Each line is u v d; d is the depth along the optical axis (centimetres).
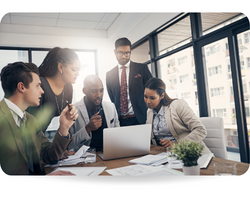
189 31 276
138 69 312
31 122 228
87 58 329
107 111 279
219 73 260
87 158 156
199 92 266
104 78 297
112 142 160
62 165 157
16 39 324
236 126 244
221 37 238
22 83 240
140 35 321
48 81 258
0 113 219
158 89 288
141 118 283
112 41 325
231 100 264
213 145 204
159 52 321
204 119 219
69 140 202
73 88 271
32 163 195
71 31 338
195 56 266
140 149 172
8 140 207
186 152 110
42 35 330
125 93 293
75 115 264
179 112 256
